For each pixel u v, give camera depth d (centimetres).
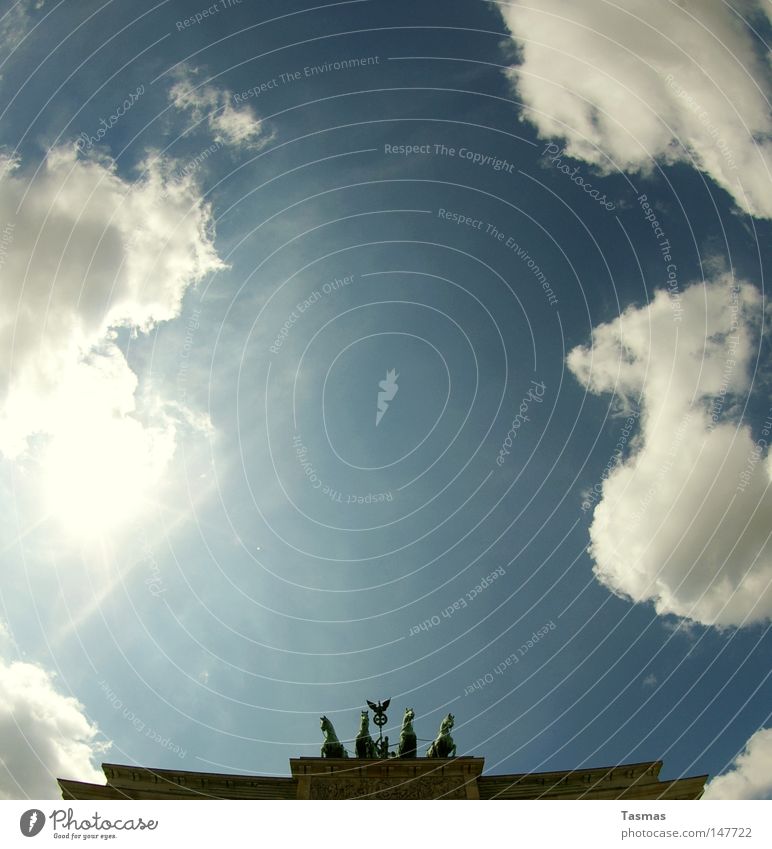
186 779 3559
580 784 3575
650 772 3572
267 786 3609
